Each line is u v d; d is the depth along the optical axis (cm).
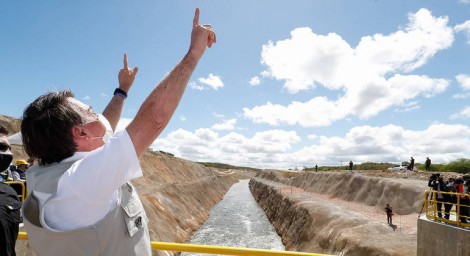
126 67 212
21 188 771
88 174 109
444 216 1244
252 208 6506
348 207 3781
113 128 196
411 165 5253
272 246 3625
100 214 116
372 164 8300
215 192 8125
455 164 5175
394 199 3503
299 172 11231
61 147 122
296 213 3881
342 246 2353
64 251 117
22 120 125
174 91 123
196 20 145
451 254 1000
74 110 126
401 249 1933
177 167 8344
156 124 119
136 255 125
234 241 3759
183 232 3653
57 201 110
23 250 714
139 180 5022
